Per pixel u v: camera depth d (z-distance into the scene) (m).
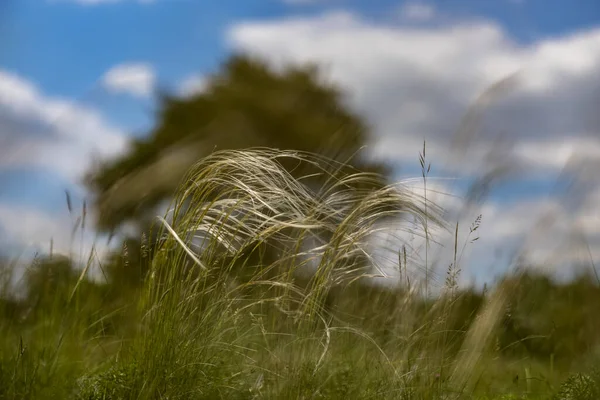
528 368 4.38
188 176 3.57
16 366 3.58
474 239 3.72
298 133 14.00
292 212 3.62
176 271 3.47
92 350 4.17
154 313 3.46
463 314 3.98
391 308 4.12
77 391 3.58
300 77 15.80
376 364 3.70
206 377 3.40
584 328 4.48
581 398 3.75
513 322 4.50
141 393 3.30
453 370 3.63
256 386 3.49
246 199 3.53
